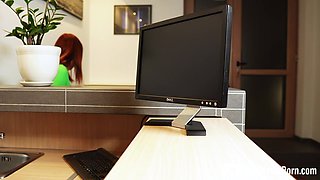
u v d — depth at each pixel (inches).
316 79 139.2
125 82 137.9
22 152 50.5
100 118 52.2
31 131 53.1
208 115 45.0
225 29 30.9
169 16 134.8
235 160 24.0
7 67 59.6
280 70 149.0
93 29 137.3
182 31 37.6
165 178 20.0
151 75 42.1
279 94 150.6
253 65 149.4
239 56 148.8
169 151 26.4
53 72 50.9
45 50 48.4
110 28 137.3
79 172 39.9
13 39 61.3
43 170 41.6
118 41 137.4
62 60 78.2
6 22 59.0
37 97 46.0
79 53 86.8
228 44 30.9
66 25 97.7
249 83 150.3
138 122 51.6
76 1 107.8
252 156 25.1
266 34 148.6
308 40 141.8
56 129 52.9
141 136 32.2
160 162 23.3
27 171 41.2
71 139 52.7
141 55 44.4
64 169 42.1
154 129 35.9
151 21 135.3
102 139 52.3
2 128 53.5
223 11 31.4
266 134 150.4
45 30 51.0
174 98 37.4
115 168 21.9
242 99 44.6
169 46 39.4
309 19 141.0
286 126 150.8
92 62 138.0
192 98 35.1
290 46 148.4
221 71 31.1
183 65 37.0
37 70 48.3
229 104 44.7
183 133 33.8
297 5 147.2
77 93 45.6
